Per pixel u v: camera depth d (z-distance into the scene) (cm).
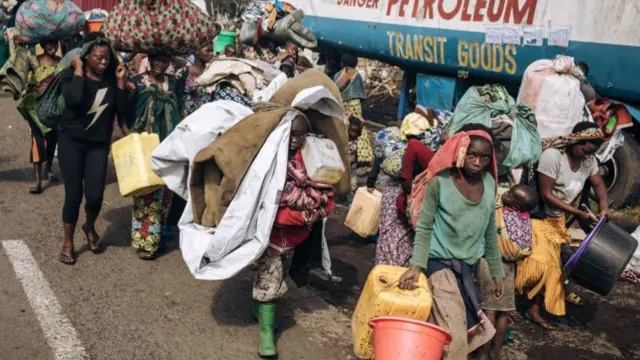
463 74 993
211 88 591
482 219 384
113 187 777
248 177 400
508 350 480
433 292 386
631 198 805
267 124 402
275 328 468
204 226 420
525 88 582
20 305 470
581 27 798
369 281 390
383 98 1574
